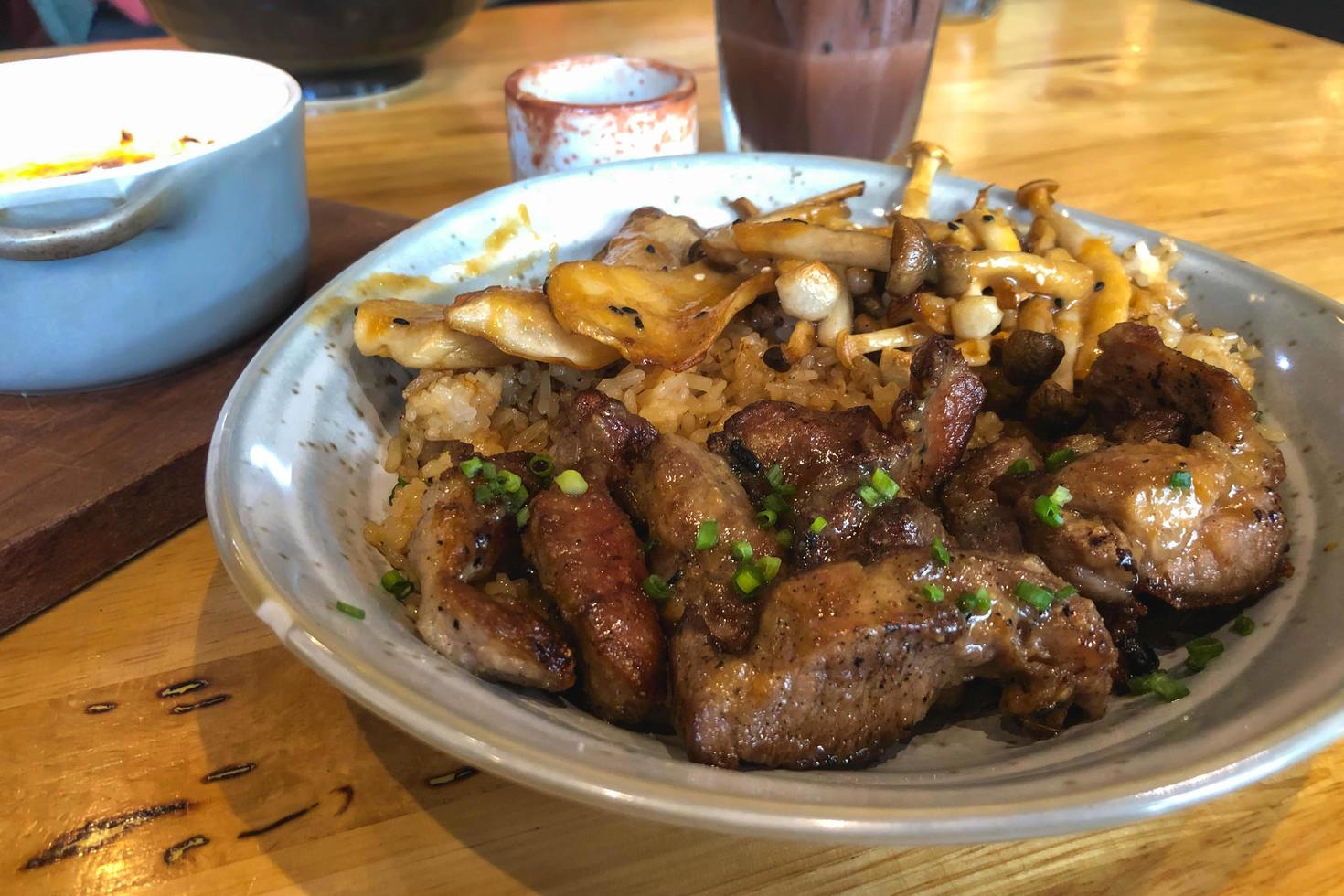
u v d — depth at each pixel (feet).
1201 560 0.59
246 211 0.79
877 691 0.51
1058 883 0.50
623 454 0.66
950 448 0.67
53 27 1.86
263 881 0.49
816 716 0.50
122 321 0.75
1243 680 0.53
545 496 0.61
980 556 0.54
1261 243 1.05
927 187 0.91
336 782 0.54
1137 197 1.16
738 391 0.80
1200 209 1.13
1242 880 0.50
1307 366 0.72
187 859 0.50
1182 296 0.82
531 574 0.64
